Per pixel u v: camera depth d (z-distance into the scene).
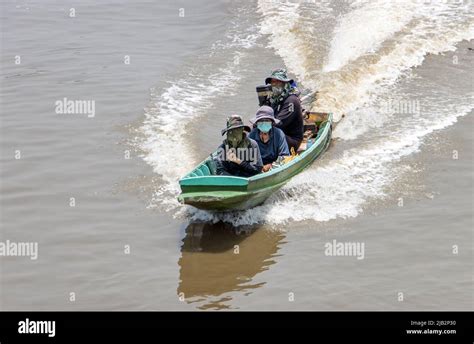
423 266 15.65
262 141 19.20
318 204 18.47
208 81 26.42
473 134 22.06
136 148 21.48
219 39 30.61
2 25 32.34
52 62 28.14
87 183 19.58
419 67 27.38
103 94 25.23
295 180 19.52
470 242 16.52
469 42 29.17
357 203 18.44
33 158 20.88
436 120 23.19
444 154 20.88
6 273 15.62
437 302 14.34
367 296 14.60
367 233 17.08
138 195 18.98
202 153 21.05
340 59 27.75
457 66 27.36
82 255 16.34
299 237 17.05
